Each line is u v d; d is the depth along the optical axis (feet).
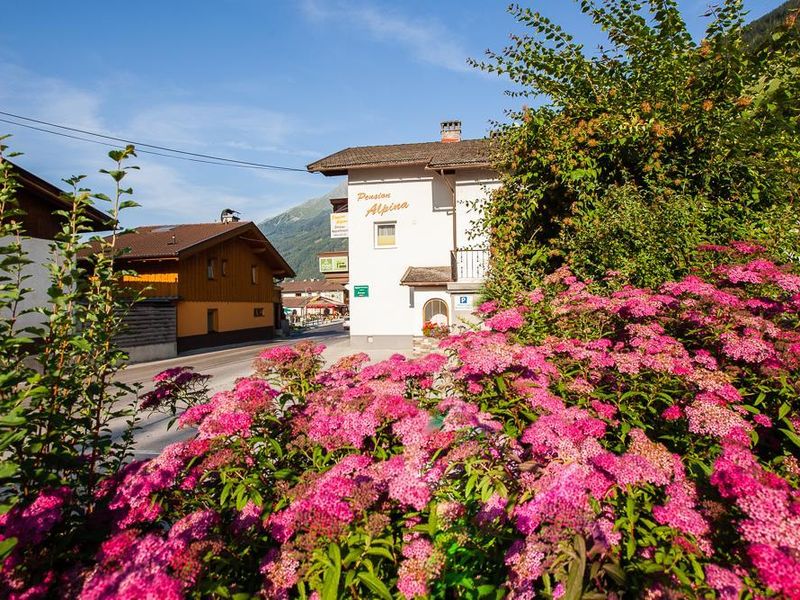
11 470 6.45
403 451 7.97
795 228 16.67
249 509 7.02
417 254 52.80
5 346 7.67
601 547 5.35
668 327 12.80
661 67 20.53
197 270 72.84
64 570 6.56
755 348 9.39
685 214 16.58
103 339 9.09
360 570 5.78
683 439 8.32
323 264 116.16
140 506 7.16
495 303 18.54
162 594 4.62
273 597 5.86
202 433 7.95
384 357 43.91
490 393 9.16
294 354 12.69
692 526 5.39
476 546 6.67
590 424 7.84
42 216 38.75
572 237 20.81
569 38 22.25
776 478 5.98
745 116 18.61
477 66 24.47
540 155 22.31
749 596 4.93
